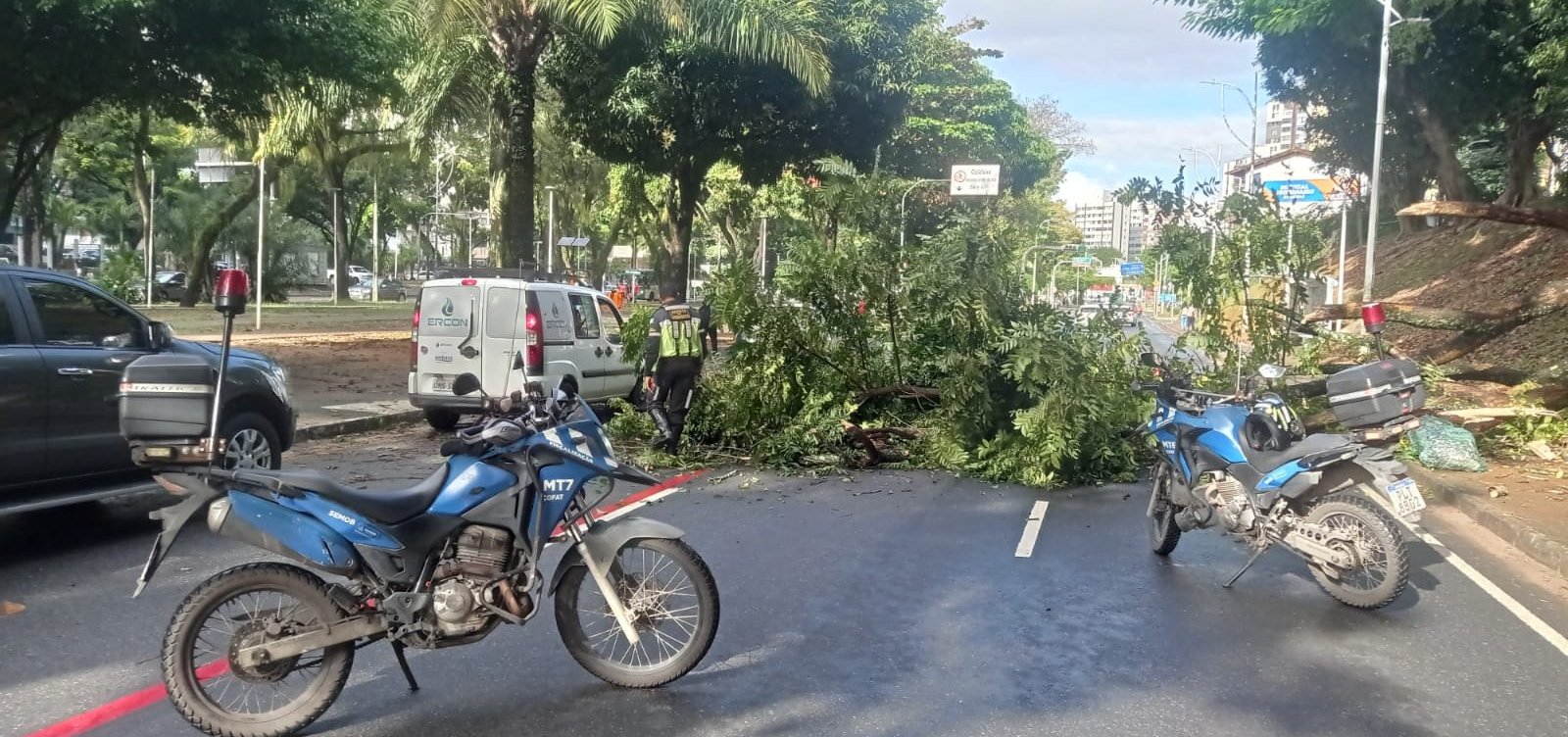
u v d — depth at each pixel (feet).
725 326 39.86
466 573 15.42
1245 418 23.00
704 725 15.16
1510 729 15.38
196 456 16.52
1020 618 20.26
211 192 156.04
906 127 120.37
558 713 15.51
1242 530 22.12
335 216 168.35
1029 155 163.94
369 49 49.26
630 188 136.05
